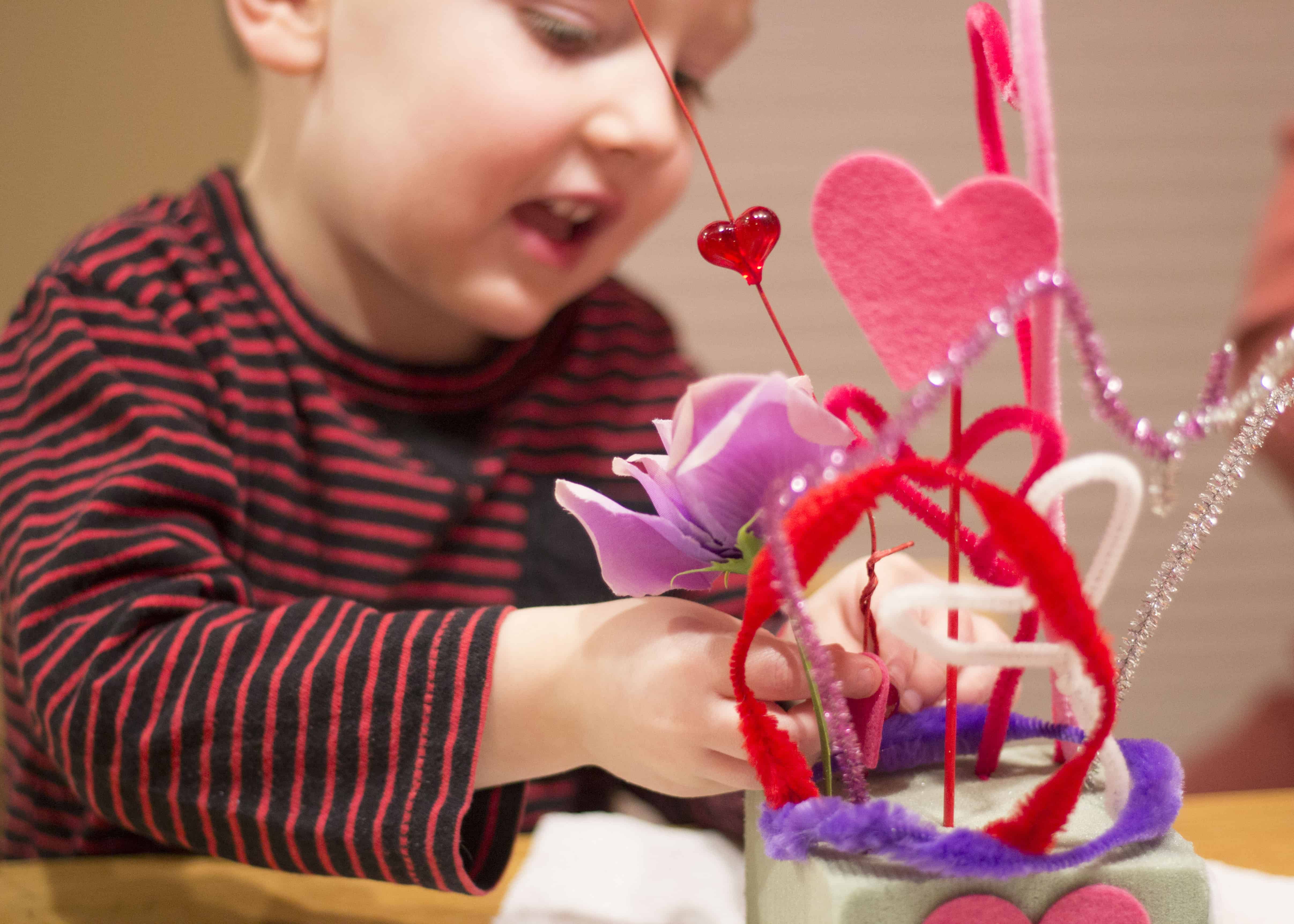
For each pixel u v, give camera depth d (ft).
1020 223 0.87
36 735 1.78
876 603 1.20
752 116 5.22
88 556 1.56
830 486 0.86
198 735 1.37
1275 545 5.70
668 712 1.10
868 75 5.26
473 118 1.79
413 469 2.28
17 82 3.60
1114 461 0.87
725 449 0.94
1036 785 1.12
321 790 1.34
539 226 1.97
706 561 1.02
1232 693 5.71
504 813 1.44
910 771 1.17
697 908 1.40
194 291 2.14
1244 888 1.31
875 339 0.93
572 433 2.53
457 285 1.96
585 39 1.80
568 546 2.44
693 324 5.25
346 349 2.27
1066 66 5.52
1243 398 0.92
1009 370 5.08
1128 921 0.96
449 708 1.31
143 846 2.11
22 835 2.27
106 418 1.80
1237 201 5.69
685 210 5.22
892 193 0.91
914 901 0.92
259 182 2.32
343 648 1.38
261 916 1.46
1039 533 0.83
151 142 3.71
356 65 1.88
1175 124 5.62
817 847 0.98
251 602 1.75
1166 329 5.72
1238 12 5.60
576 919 1.37
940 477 0.86
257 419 2.12
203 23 3.68
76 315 1.94
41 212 3.67
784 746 0.99
